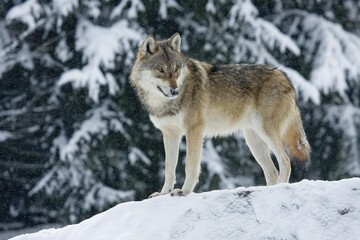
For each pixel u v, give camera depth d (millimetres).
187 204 11906
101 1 29938
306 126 33375
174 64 14391
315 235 10969
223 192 11992
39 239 12781
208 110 15086
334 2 34844
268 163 16031
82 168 27953
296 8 34250
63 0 27500
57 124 29516
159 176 30078
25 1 30281
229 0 29797
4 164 31500
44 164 30844
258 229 11250
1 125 30766
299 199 11508
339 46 31875
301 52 33062
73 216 28484
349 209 11219
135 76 15125
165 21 30219
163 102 14500
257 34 29547
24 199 32156
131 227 11719
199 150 14516
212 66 15414
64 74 26422
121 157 29031
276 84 15594
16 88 31453
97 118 28141
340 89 30766
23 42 30422
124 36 27422
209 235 11312
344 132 32719
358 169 32281
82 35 28031
